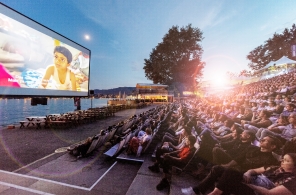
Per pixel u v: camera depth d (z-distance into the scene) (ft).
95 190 12.48
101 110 63.10
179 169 13.19
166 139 19.60
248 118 26.09
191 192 10.59
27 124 42.06
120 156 18.80
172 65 219.61
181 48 212.64
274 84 62.64
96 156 19.89
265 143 9.73
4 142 26.07
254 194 7.81
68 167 16.70
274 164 9.24
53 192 12.07
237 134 13.65
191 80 219.20
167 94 191.52
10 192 11.94
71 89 49.75
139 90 189.37
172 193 10.97
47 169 16.16
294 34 157.28
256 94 58.75
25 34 33.37
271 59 176.35
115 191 12.41
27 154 20.49
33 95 35.96
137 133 24.03
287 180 6.98
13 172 15.39
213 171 9.71
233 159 10.99
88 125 43.55
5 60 29.43
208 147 13.03
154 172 14.89
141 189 12.16
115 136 24.97
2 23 28.63
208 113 34.12
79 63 53.31
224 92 127.44
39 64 37.29
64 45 45.93
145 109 104.58
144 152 19.67
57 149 22.58
